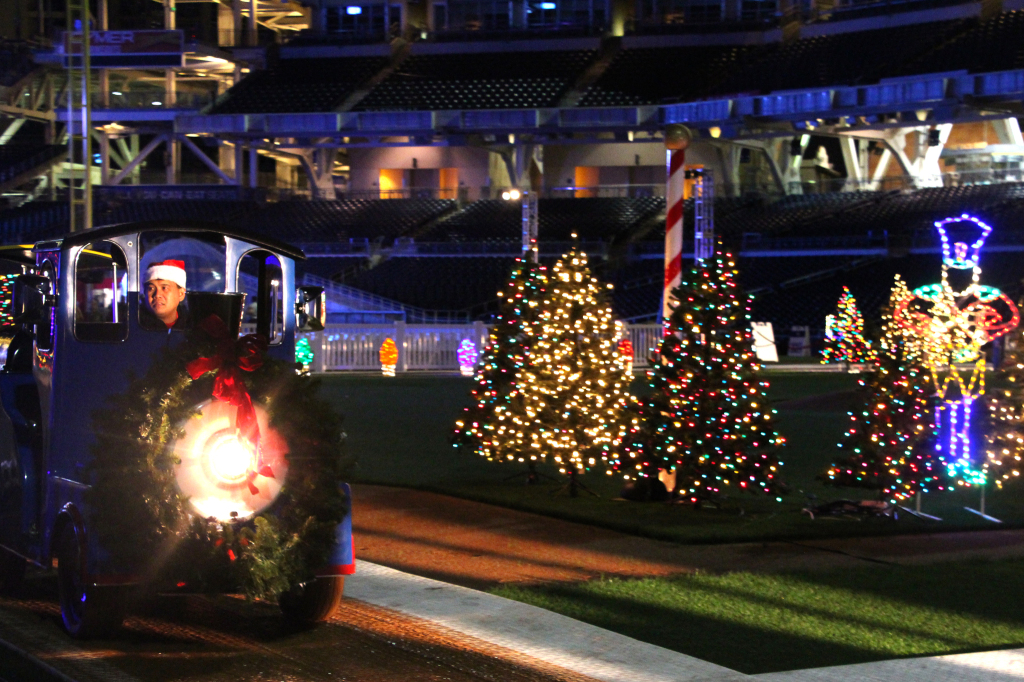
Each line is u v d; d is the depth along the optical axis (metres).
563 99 69.12
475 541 12.01
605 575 10.41
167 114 72.50
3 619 9.09
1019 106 47.81
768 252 60.47
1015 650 7.91
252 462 7.95
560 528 12.70
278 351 9.35
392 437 21.36
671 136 14.38
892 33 66.38
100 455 7.80
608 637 8.26
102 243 8.68
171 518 7.74
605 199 68.50
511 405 14.70
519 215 67.38
